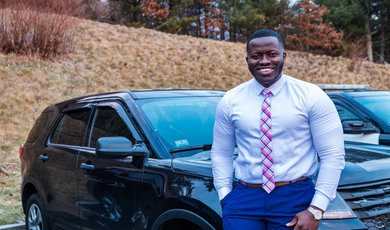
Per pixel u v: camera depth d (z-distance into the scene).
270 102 2.07
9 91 12.96
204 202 2.55
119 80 16.02
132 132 3.34
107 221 3.34
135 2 37.28
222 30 41.56
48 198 4.27
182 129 3.42
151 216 2.92
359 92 6.22
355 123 5.26
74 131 4.12
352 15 40.16
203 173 2.69
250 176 2.13
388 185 2.79
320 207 1.96
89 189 3.58
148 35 23.81
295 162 2.05
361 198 2.66
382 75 25.61
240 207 2.14
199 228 2.71
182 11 38.66
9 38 15.49
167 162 2.97
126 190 3.17
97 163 3.53
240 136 2.17
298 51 30.77
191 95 3.97
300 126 2.03
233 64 21.31
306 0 30.81
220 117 2.27
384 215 2.67
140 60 18.78
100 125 3.77
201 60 20.61
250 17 37.12
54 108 4.75
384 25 44.44
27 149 4.92
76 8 17.94
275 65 2.05
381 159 3.04
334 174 1.98
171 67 18.81
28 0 15.83
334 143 2.00
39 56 15.85
